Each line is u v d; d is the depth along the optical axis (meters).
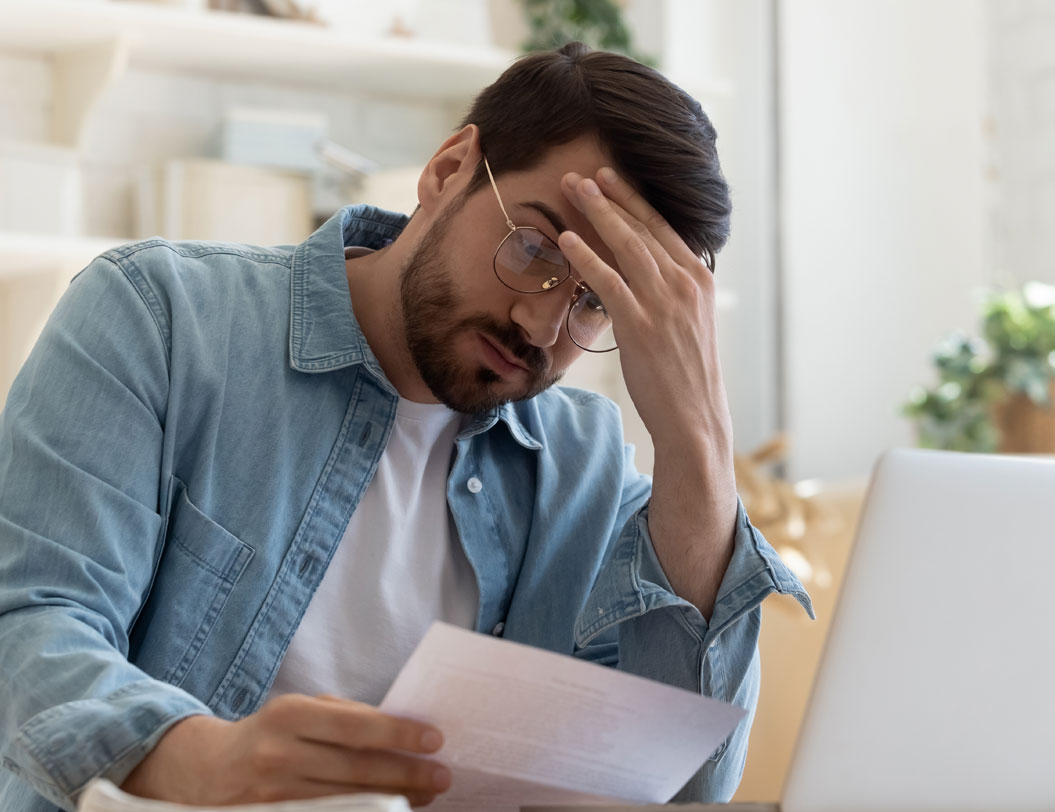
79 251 2.21
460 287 1.10
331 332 1.17
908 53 3.35
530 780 0.80
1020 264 3.15
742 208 3.26
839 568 2.25
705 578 1.12
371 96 2.78
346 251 1.29
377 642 1.14
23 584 0.93
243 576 1.09
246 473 1.11
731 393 3.26
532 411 1.33
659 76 1.15
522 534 1.26
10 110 2.38
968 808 0.77
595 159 1.11
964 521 0.77
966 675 0.77
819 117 3.25
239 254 1.21
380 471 1.19
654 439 1.12
